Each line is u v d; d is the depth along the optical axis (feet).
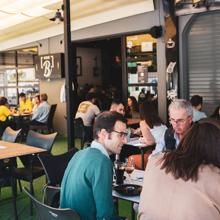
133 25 23.90
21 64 38.19
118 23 24.88
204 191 4.93
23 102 35.50
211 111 20.97
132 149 15.97
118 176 8.79
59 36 30.53
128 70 28.94
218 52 20.39
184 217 4.87
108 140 6.95
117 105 18.49
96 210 6.45
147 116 14.15
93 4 24.21
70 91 16.03
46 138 14.51
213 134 5.31
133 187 8.35
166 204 5.09
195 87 21.44
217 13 20.12
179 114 9.60
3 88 40.65
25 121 29.99
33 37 33.27
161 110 22.70
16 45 35.94
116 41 36.32
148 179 5.51
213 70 20.67
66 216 5.96
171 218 4.98
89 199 6.47
